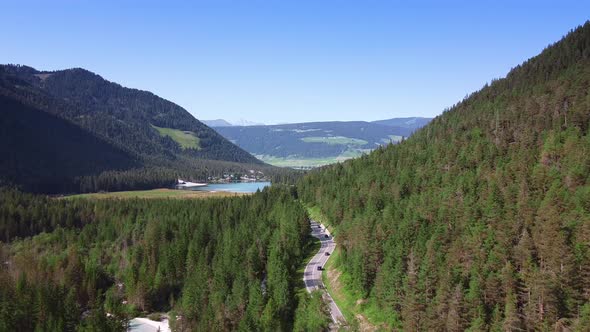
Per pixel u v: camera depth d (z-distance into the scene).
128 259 180.50
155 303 154.88
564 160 130.75
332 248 169.00
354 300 122.56
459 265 103.69
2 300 134.62
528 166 137.12
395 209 140.88
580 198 109.50
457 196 134.38
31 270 163.00
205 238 178.12
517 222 110.44
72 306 132.50
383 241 124.38
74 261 166.50
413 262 106.75
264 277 147.38
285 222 168.50
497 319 88.00
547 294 86.94
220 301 125.56
